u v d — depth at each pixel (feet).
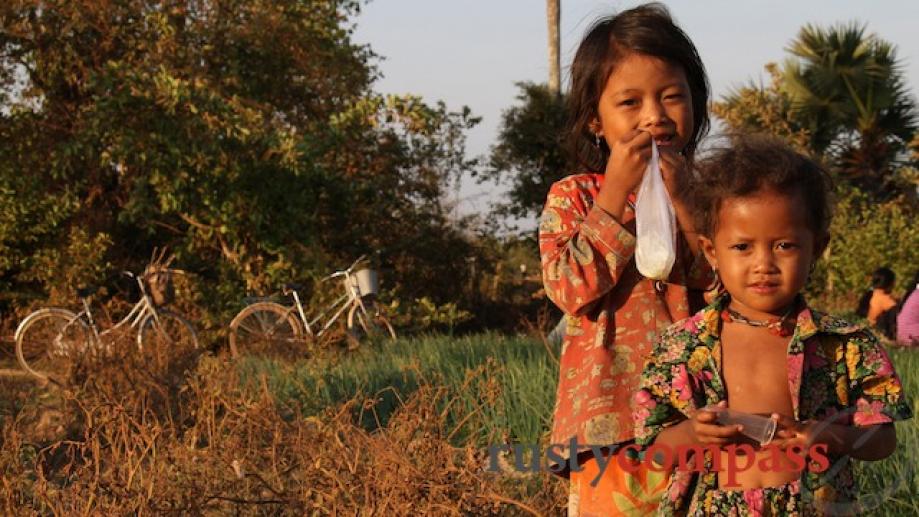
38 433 22.09
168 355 24.22
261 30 49.21
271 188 45.83
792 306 8.16
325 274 45.60
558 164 62.80
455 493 13.24
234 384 22.61
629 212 8.84
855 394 8.05
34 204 47.29
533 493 14.96
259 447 18.07
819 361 8.07
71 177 49.62
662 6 9.31
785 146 8.04
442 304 56.34
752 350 8.14
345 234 52.90
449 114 54.85
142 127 44.37
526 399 21.74
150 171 45.70
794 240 7.79
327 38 51.29
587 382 8.79
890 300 40.01
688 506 8.32
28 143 48.08
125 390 22.47
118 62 45.01
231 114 44.96
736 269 7.92
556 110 62.03
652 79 8.95
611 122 9.13
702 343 8.30
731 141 8.20
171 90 43.42
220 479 16.89
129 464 15.46
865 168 70.18
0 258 47.14
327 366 28.63
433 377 24.82
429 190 55.31
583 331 8.98
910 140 71.36
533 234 62.59
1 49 48.96
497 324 59.00
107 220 49.93
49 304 46.03
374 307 43.16
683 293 8.80
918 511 14.17
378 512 12.99
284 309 41.04
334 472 13.93
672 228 8.34
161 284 39.11
